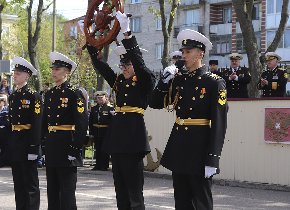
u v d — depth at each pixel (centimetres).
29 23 2647
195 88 715
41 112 955
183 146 709
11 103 976
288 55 4297
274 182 1375
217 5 4984
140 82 816
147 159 1664
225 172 1473
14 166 978
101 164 1794
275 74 1509
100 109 1795
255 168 1413
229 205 1139
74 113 891
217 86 704
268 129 1384
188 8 5091
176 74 740
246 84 1562
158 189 1361
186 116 718
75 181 908
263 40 4491
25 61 971
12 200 1180
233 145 1455
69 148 891
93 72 3922
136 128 827
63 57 912
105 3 823
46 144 909
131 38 779
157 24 5288
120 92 845
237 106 1446
